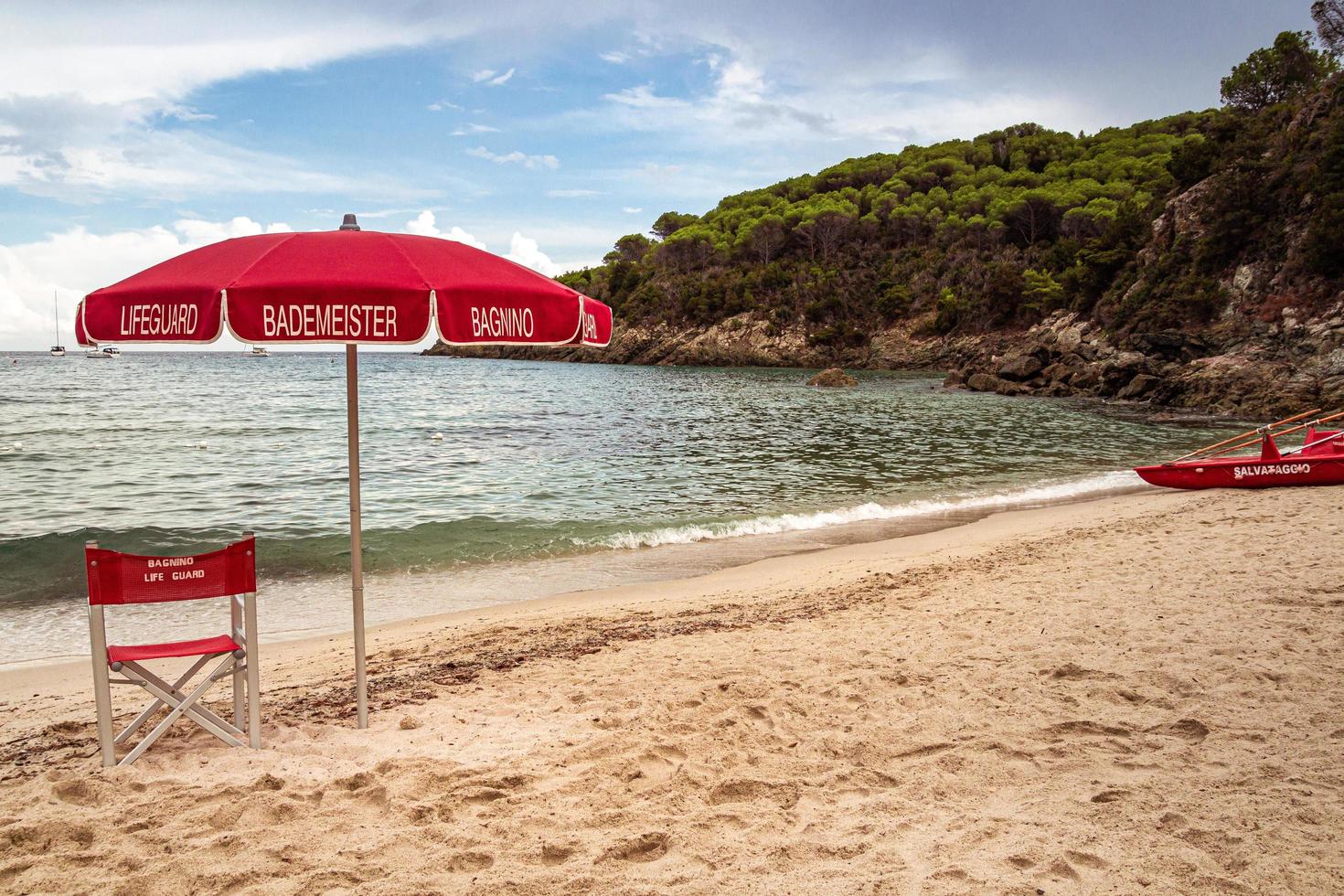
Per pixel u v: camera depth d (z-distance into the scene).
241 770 4.15
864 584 8.62
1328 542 8.52
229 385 67.31
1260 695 4.57
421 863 3.22
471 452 25.11
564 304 3.84
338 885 3.07
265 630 8.13
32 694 6.14
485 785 3.93
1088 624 6.18
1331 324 43.03
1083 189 94.31
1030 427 32.56
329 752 4.41
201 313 3.28
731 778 3.90
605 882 3.05
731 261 120.69
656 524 13.83
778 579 9.65
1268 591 6.69
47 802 3.78
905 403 45.69
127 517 14.91
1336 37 64.69
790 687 5.21
